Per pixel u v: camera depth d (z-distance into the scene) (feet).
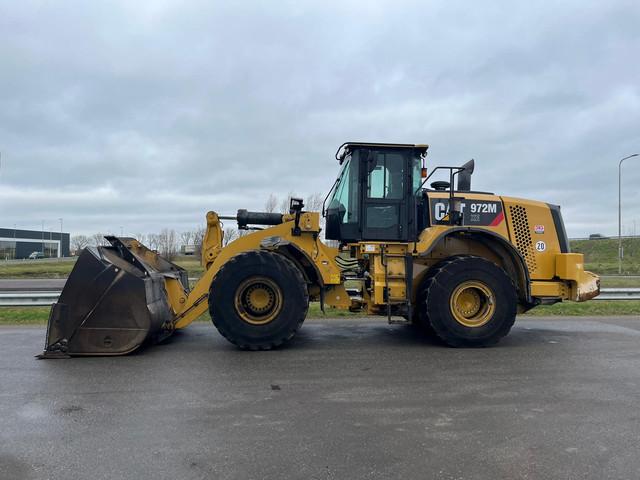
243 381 15.10
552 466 9.34
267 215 23.32
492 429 11.19
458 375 15.98
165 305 20.02
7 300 30.32
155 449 10.03
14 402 12.96
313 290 21.91
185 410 12.39
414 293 21.86
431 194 22.70
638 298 34.76
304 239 21.24
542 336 23.27
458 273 20.47
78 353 18.28
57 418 11.77
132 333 18.39
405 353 19.34
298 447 10.16
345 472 9.08
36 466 9.27
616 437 10.73
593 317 30.09
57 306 18.28
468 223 22.40
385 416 12.04
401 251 21.56
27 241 271.49
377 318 29.14
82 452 9.87
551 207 23.30
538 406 12.82
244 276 19.48
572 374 16.12
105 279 18.37
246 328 19.42
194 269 68.95
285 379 15.35
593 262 133.90
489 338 20.44
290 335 19.57
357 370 16.57
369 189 21.93
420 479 8.83
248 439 10.56
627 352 19.63
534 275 22.80
